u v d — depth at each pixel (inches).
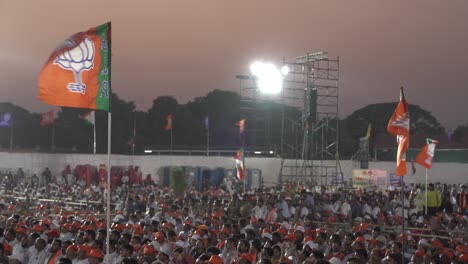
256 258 617.3
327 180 1955.0
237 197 1147.9
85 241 693.3
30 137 3006.9
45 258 658.2
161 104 3169.3
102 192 1583.4
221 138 3107.8
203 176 2050.9
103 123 2913.4
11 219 868.6
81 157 2082.9
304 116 1836.9
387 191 1462.8
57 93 483.8
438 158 2349.9
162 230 780.0
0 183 1908.2
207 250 613.0
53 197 1539.1
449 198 1352.1
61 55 483.8
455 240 760.3
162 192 1553.9
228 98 3166.8
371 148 2652.6
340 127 2918.3
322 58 1879.9
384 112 3134.8
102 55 493.4
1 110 3038.9
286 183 1742.1
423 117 3371.1
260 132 2262.6
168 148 2620.6
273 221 957.2
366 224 842.8
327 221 1019.9
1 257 624.7
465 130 2893.7
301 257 609.0
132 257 617.0
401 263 599.2
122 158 2080.5
